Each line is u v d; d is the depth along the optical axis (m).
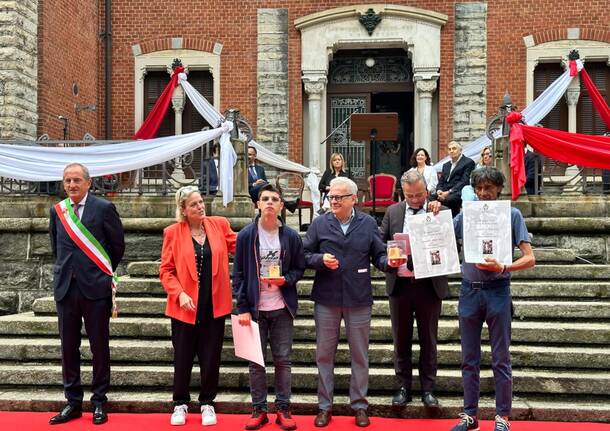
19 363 6.55
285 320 5.51
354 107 15.06
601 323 6.76
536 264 7.94
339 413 5.73
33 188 9.65
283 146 14.46
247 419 5.61
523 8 14.07
